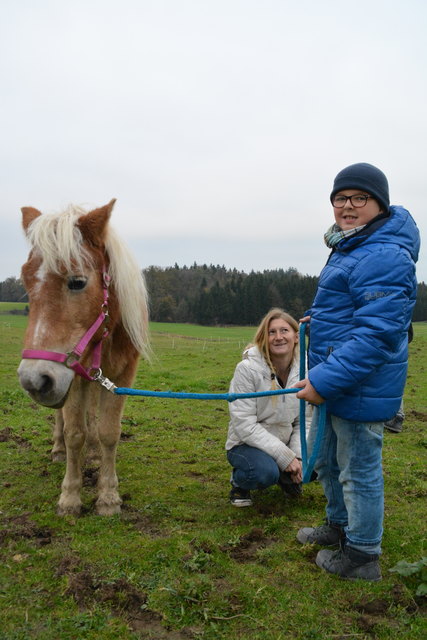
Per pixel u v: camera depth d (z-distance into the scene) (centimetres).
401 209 267
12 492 404
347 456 270
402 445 595
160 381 1095
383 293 243
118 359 363
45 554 292
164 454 529
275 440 367
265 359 377
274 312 377
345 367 245
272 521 350
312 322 283
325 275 277
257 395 293
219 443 584
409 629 232
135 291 354
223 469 480
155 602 247
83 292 291
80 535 321
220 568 281
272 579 273
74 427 355
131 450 543
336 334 267
